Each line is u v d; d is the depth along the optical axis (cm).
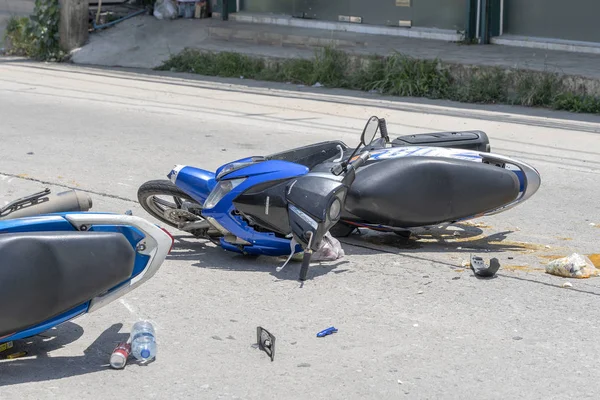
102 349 486
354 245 684
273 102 1399
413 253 662
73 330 513
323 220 574
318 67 1597
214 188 631
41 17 1917
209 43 1891
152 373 456
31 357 475
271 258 650
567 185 872
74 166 945
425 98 1453
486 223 745
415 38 1791
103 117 1252
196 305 555
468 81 1455
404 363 468
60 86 1555
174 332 511
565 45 1591
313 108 1343
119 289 468
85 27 1925
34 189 848
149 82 1617
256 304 556
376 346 490
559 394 434
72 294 448
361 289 582
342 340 499
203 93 1490
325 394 433
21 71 1750
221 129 1166
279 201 600
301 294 573
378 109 1333
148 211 705
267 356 477
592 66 1420
